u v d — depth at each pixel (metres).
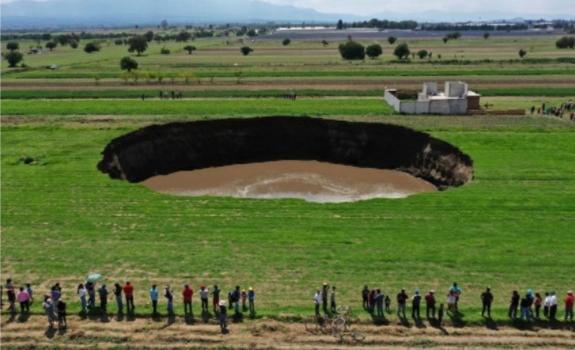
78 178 48.66
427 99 74.62
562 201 42.66
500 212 40.72
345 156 63.12
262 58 154.88
